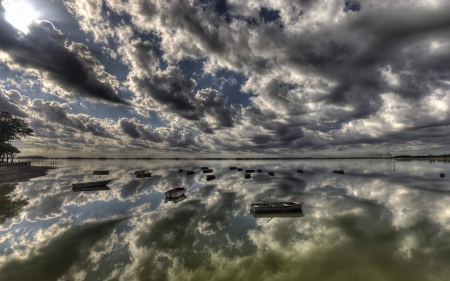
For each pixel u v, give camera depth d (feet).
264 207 56.08
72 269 29.50
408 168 219.82
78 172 183.83
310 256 32.81
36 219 51.26
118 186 104.37
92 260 31.99
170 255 33.65
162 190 93.56
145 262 31.48
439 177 132.57
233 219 51.83
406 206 61.77
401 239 38.75
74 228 45.37
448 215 52.80
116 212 57.82
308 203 66.85
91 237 40.55
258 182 117.39
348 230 43.52
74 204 66.80
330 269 29.19
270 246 36.58
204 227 46.32
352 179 126.31
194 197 77.97
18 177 136.26
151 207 63.36
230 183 114.32
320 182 114.32
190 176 153.38
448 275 27.43
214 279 27.25
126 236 41.27
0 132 218.79
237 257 32.86
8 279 27.30
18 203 67.31
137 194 83.92
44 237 40.47
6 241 38.60
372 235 40.73
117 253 34.27
